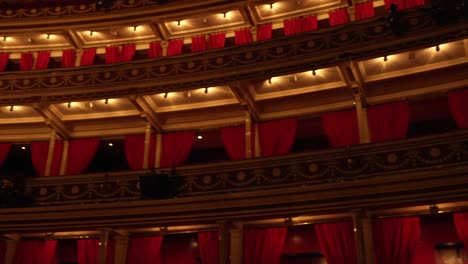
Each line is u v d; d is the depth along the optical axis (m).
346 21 18.27
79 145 18.80
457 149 12.77
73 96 17.95
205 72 17.00
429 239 14.20
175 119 18.41
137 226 15.05
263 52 16.67
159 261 16.06
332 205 13.16
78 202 15.86
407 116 15.50
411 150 13.25
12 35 20.64
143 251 15.52
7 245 16.09
